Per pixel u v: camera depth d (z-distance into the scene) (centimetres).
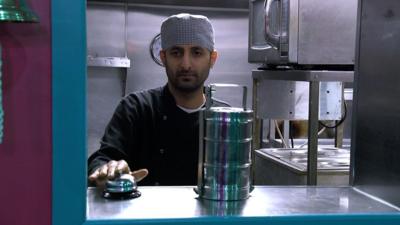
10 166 83
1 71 81
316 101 177
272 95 235
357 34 113
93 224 84
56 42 81
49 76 82
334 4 179
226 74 338
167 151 177
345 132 286
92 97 327
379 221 91
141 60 327
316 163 177
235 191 96
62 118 83
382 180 102
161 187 107
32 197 84
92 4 315
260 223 87
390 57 99
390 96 99
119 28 320
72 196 85
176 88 174
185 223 85
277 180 199
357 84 113
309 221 88
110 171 100
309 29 179
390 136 99
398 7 96
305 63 180
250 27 215
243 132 94
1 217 84
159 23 324
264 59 200
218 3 322
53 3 80
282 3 182
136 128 176
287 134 290
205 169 96
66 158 84
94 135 330
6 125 82
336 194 106
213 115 93
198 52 167
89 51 318
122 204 93
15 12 75
